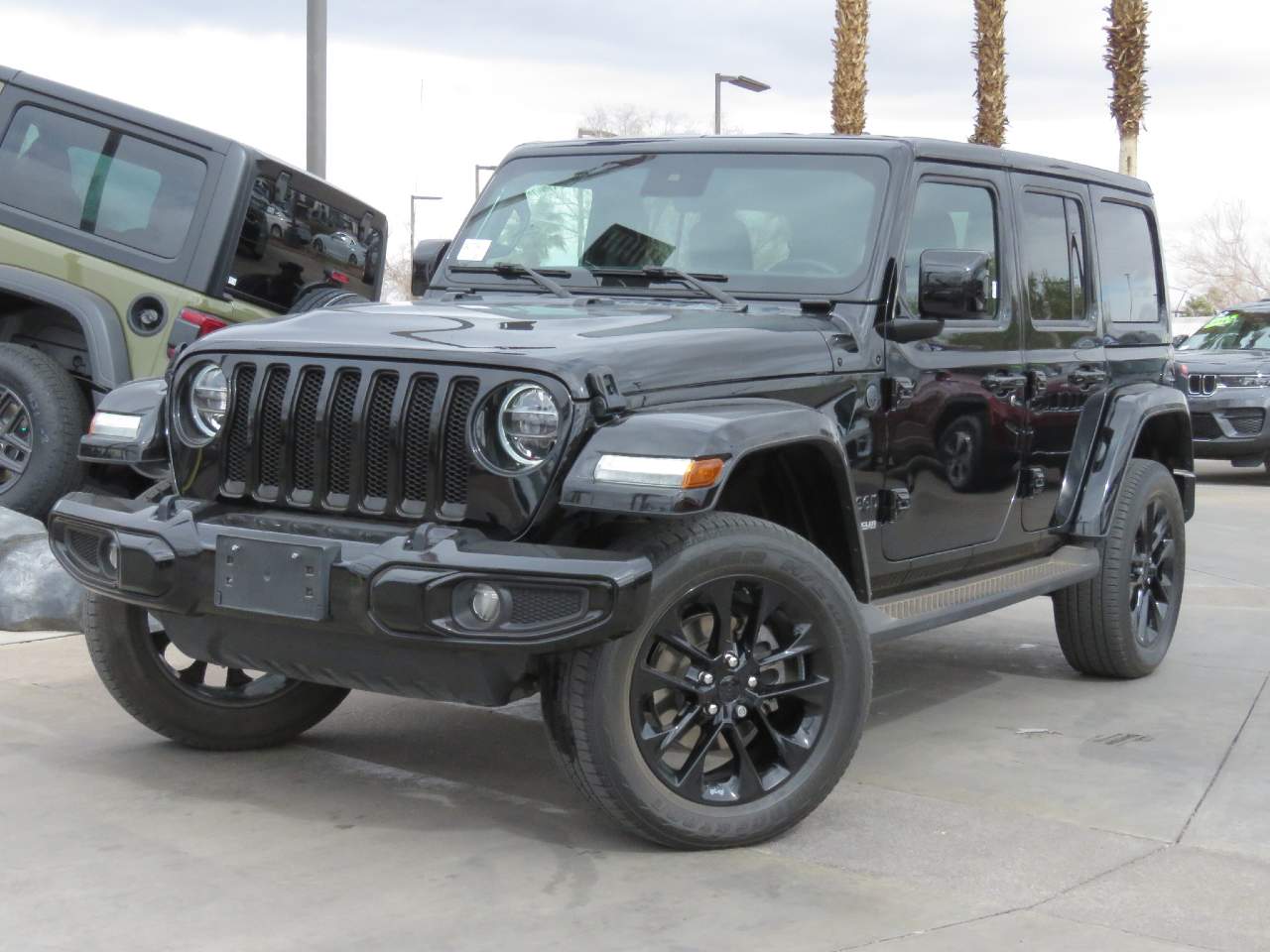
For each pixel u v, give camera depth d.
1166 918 3.43
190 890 3.52
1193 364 14.30
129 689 4.45
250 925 3.31
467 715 5.22
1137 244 6.42
